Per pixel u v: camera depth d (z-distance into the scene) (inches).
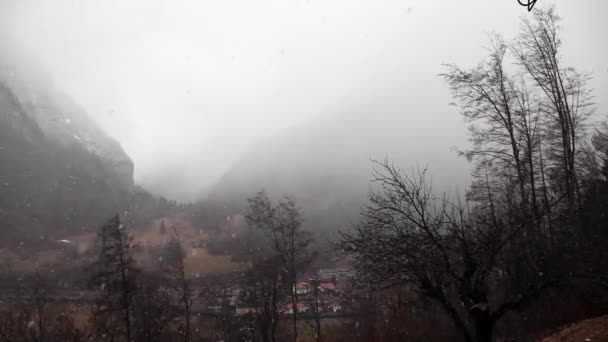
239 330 1519.4
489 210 564.7
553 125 652.7
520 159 651.5
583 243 463.8
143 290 1244.5
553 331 504.7
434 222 405.4
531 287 396.5
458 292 424.2
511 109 664.4
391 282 432.8
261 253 1617.9
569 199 512.1
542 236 438.3
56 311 1446.9
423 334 705.0
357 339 876.0
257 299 1238.3
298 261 1112.2
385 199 417.4
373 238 398.3
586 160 665.6
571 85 644.1
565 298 543.2
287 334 1381.6
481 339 384.5
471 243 400.8
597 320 479.5
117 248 1103.6
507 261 440.5
